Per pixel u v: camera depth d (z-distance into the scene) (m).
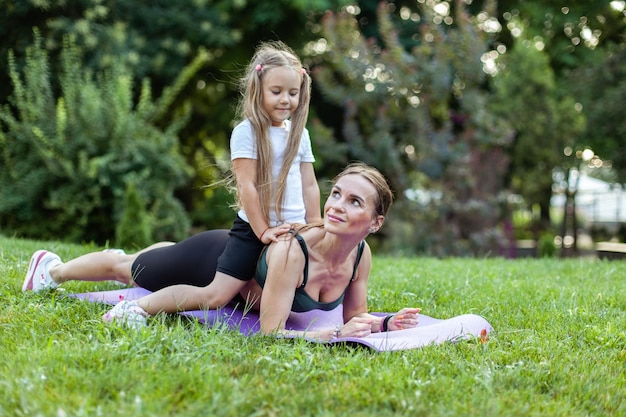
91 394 2.48
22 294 4.08
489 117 12.73
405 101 12.94
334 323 3.88
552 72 16.42
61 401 2.40
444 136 12.46
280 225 3.61
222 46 14.37
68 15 12.76
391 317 3.65
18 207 11.08
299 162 3.97
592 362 3.31
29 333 3.24
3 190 11.02
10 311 3.63
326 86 12.86
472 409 2.55
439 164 12.41
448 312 4.48
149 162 11.36
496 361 3.24
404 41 14.84
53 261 4.22
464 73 12.86
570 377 3.03
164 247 4.08
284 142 3.81
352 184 3.39
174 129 11.95
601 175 20.52
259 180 3.71
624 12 16.47
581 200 23.27
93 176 10.61
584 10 16.11
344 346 3.30
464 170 12.39
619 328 4.02
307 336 3.36
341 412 2.49
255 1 14.24
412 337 3.45
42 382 2.54
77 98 11.31
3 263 5.09
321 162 14.39
